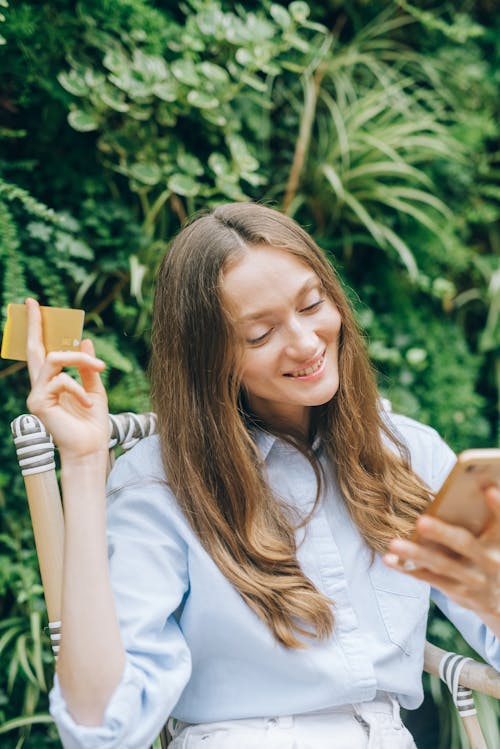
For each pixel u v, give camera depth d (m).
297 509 1.14
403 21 2.21
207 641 1.06
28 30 1.54
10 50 1.56
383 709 1.10
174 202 1.82
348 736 1.06
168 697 0.93
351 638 1.08
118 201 1.78
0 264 1.64
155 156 1.76
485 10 2.34
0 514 1.64
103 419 0.95
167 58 1.80
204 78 1.76
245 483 1.08
